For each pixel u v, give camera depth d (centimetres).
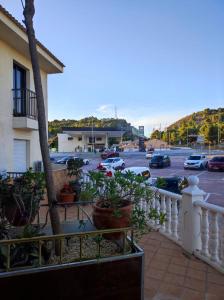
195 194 460
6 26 913
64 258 265
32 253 242
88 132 6744
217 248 417
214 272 400
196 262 433
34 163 1272
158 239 531
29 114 1154
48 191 305
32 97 1177
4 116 1049
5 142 1057
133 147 8144
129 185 329
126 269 246
